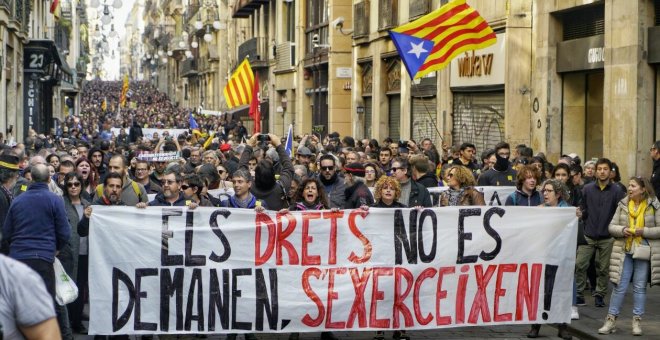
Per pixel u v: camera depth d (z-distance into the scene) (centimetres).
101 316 992
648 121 1702
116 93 13612
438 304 1052
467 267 1057
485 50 2286
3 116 3059
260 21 5328
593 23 1905
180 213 1003
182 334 1034
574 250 1080
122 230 994
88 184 1263
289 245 1021
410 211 1041
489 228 1059
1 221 1046
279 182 1220
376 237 1036
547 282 1077
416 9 2738
